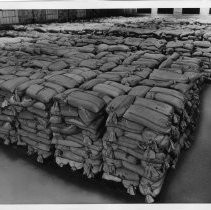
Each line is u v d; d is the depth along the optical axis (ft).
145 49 23.53
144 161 10.68
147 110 10.77
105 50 21.81
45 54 20.51
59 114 11.94
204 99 21.98
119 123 10.78
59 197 11.55
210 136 16.25
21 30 31.37
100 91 12.69
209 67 24.70
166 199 11.38
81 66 17.15
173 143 11.57
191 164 13.61
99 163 12.00
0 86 13.70
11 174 12.91
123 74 15.17
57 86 13.02
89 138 11.60
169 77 14.38
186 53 23.95
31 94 12.64
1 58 18.45
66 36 26.71
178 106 11.68
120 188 11.85
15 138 14.69
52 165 13.48
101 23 37.40
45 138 13.12
